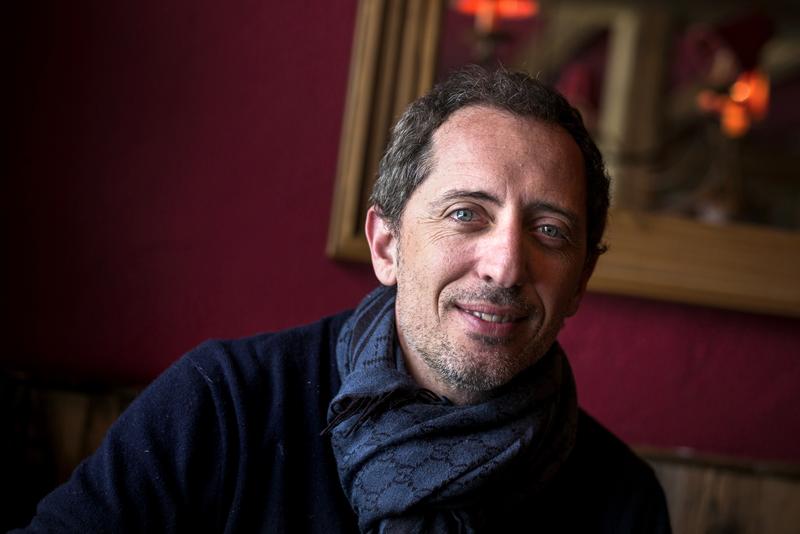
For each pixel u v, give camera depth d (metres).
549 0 2.40
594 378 1.98
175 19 1.86
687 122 2.57
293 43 1.90
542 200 1.10
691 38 2.60
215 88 1.87
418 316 1.13
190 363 1.21
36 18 1.81
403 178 1.17
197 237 1.87
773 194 2.25
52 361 1.83
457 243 1.10
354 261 1.91
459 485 1.11
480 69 1.20
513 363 1.13
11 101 1.80
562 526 1.25
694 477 1.93
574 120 1.18
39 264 1.82
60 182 1.83
